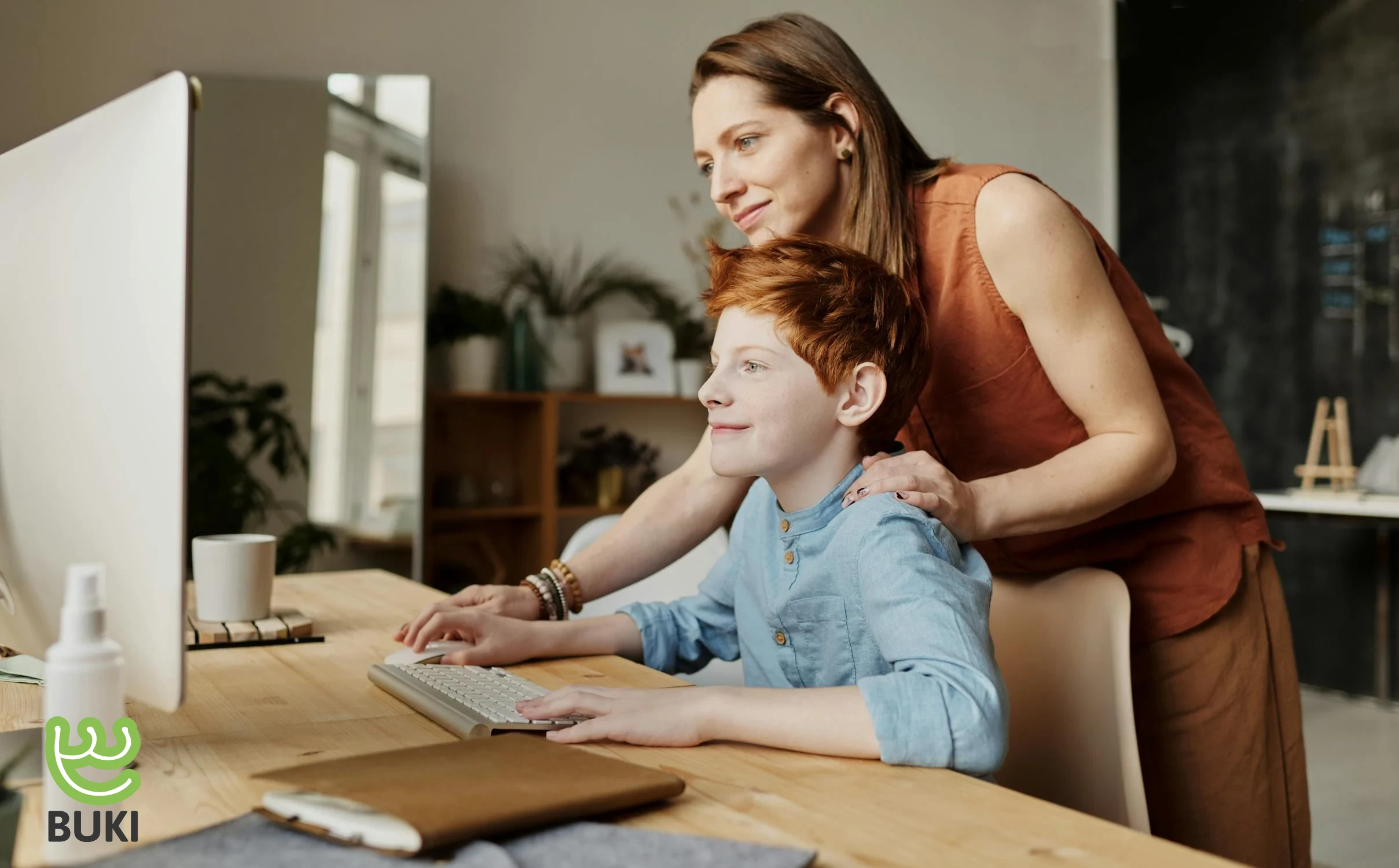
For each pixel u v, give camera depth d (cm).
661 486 130
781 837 61
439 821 56
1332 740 348
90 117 75
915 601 81
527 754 70
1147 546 124
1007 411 121
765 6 424
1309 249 404
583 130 394
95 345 72
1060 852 59
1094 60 486
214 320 332
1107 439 111
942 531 90
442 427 373
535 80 387
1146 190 466
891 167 118
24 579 82
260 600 127
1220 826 124
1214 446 126
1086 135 485
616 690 85
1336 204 395
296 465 338
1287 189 411
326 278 345
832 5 439
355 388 346
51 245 78
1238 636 124
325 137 347
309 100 346
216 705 94
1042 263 111
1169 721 124
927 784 71
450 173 374
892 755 74
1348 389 392
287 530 335
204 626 122
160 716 90
